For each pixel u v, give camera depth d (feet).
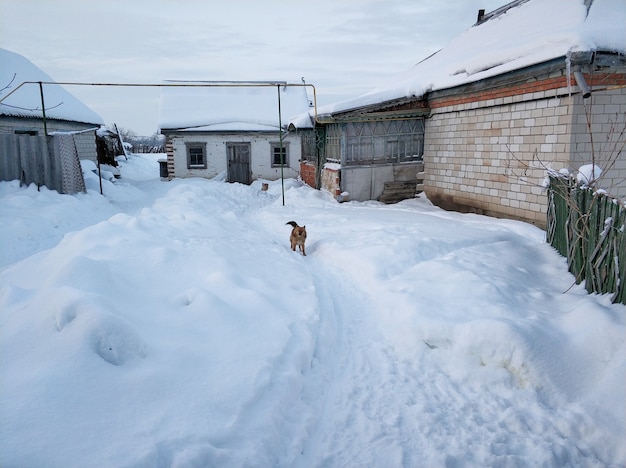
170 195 47.09
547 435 10.62
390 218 34.50
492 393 12.30
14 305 12.89
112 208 42.65
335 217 35.68
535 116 29.86
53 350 10.46
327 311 17.67
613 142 27.50
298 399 11.92
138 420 9.20
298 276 21.04
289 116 70.28
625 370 11.59
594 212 16.67
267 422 10.13
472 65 34.53
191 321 13.74
